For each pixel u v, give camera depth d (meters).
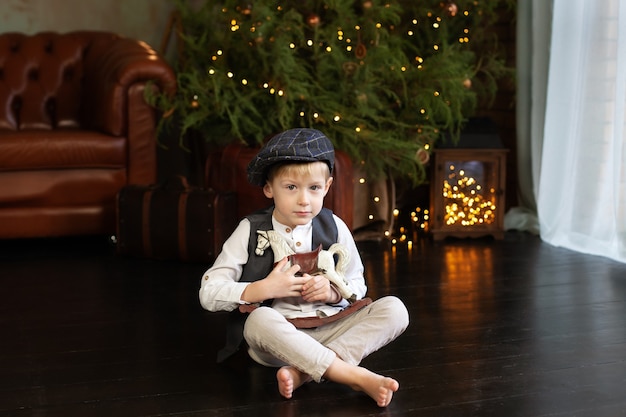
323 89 3.94
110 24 5.09
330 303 2.13
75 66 4.64
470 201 4.06
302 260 2.12
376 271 3.46
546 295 3.04
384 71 3.99
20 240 4.24
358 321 2.13
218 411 2.00
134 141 4.06
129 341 2.56
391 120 3.97
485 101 4.81
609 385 2.14
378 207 4.14
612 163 3.62
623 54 3.40
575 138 3.82
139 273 3.48
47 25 4.99
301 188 2.06
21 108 4.54
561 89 3.89
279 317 2.04
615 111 3.46
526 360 2.34
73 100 4.59
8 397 2.12
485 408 1.99
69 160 3.95
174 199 3.65
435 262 3.61
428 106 3.94
